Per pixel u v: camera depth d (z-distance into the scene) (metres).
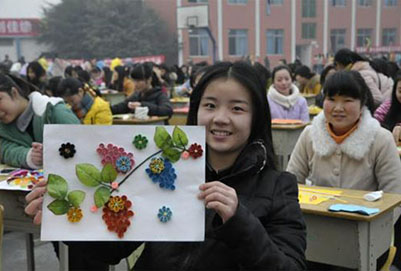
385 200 2.13
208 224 1.34
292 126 4.67
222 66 1.36
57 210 1.22
